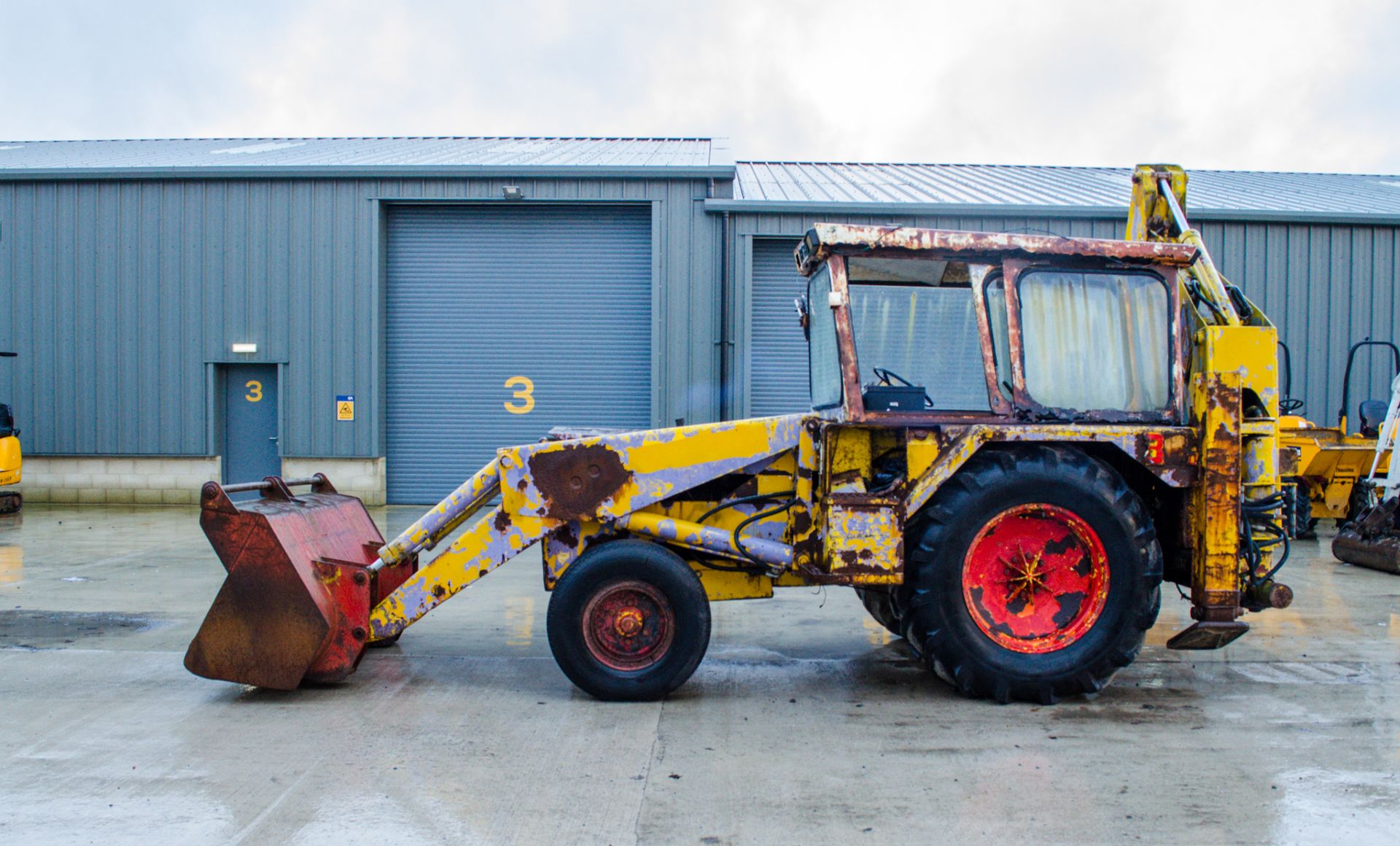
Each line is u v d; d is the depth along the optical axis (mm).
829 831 2666
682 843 2594
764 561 3982
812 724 3611
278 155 13375
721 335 11711
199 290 11883
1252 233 11922
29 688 4074
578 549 4137
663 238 11734
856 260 4020
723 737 3465
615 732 3506
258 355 11875
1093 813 2791
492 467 4199
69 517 10727
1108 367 3973
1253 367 3842
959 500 3752
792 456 4230
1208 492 3785
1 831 2658
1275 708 3824
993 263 3957
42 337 11969
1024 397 3910
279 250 11828
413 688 4098
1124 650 3838
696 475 4020
